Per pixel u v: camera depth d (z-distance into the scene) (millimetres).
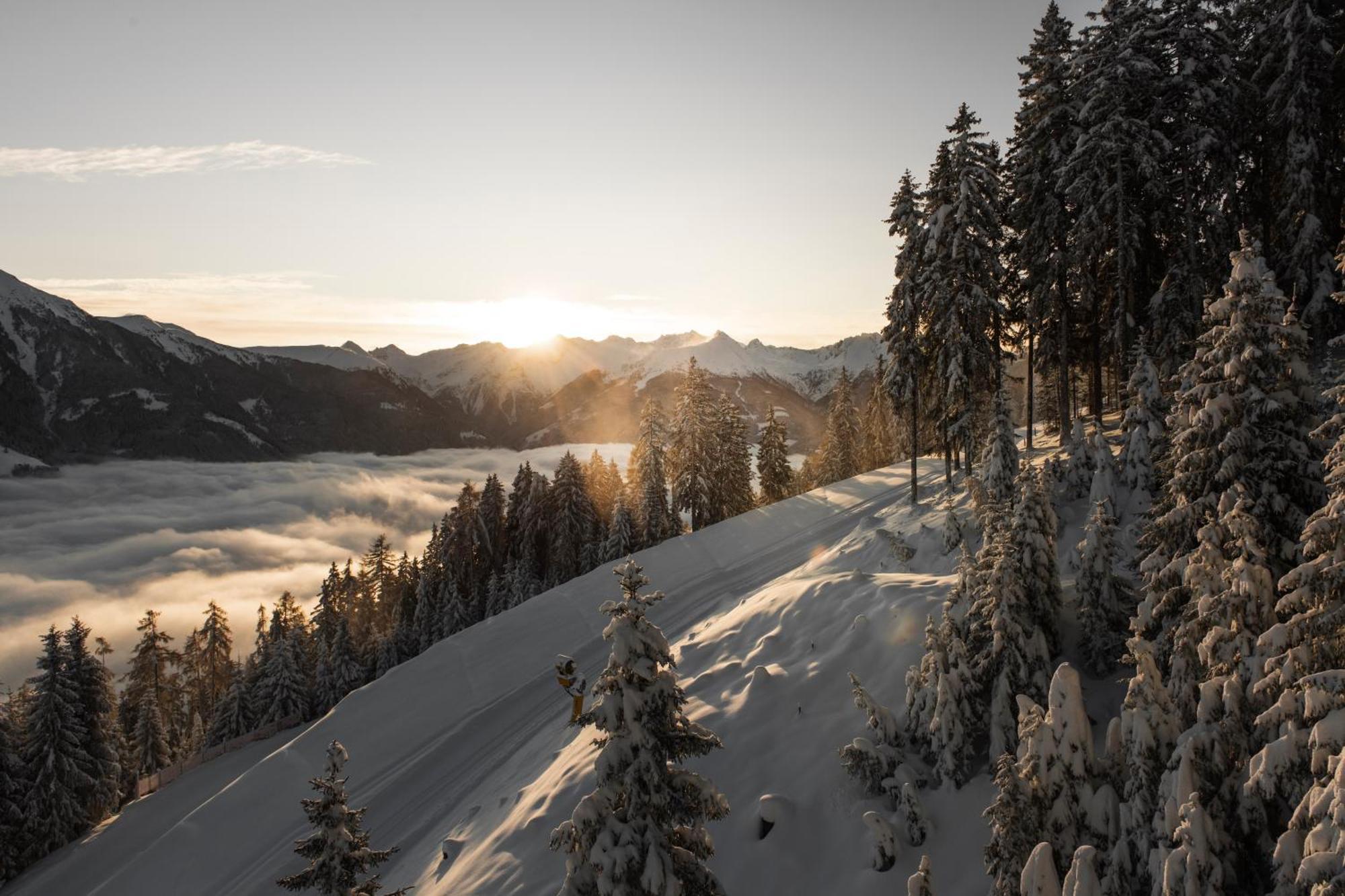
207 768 42500
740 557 43562
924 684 15281
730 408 66500
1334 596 9266
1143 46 28141
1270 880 10195
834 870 13883
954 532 26328
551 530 61219
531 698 30969
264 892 22641
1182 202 28656
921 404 37156
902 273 34281
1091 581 15820
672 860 10000
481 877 16516
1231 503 11898
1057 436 35719
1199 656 11359
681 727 10469
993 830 11922
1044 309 31922
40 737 36531
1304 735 9078
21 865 34688
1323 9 27453
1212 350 12562
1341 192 28031
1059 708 11922
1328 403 17062
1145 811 10906
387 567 75250
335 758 12312
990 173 30172
